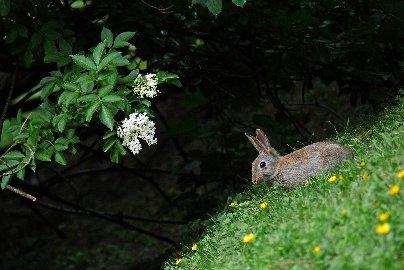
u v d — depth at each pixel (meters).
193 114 15.85
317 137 13.06
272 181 10.50
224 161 14.95
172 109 25.36
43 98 10.27
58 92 10.70
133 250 21.00
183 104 16.17
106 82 9.44
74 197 24.61
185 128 15.27
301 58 13.23
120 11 12.27
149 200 23.73
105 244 21.94
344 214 7.34
